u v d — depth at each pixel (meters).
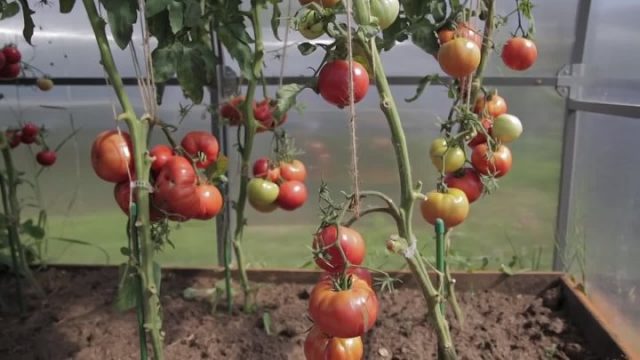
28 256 1.92
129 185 0.98
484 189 1.28
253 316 1.58
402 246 0.87
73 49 1.94
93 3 0.94
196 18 1.10
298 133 1.99
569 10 1.81
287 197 1.43
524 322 1.55
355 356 0.87
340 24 0.86
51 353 1.41
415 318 1.56
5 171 1.79
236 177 1.95
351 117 0.80
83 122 2.02
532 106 1.93
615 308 1.64
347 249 0.82
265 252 2.09
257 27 1.36
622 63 1.65
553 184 2.00
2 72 1.69
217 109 1.56
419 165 2.00
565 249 1.99
